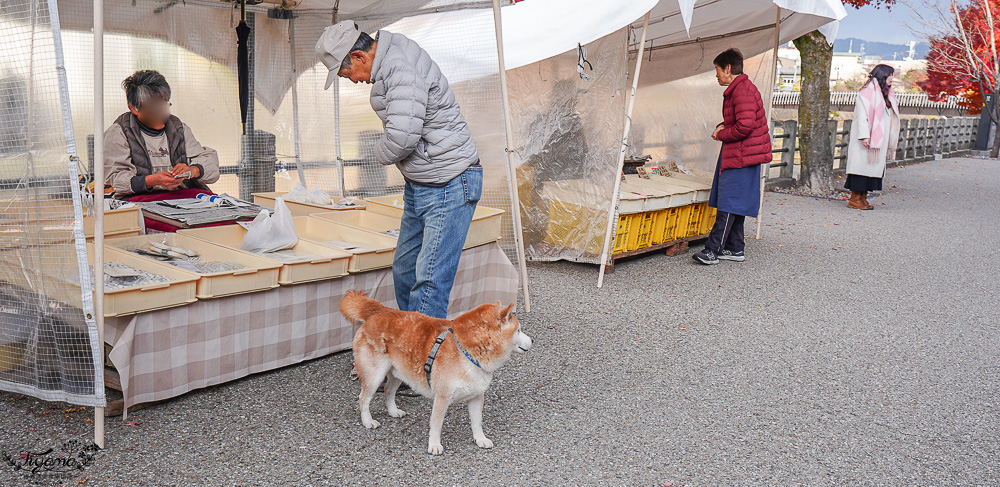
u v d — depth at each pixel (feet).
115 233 14.76
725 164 22.25
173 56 20.65
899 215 34.04
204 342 11.59
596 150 20.98
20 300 10.04
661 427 11.46
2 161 9.64
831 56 40.06
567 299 18.66
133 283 10.82
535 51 19.89
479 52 17.62
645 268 22.36
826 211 34.63
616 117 20.48
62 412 10.87
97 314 9.65
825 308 18.62
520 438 10.84
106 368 11.43
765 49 25.73
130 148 16.84
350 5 21.34
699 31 26.76
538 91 21.67
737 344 15.64
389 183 22.07
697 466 10.23
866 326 17.21
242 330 12.12
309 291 13.06
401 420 11.27
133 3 19.40
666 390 12.99
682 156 27.73
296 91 22.57
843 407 12.50
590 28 19.17
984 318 18.16
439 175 11.97
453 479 9.53
